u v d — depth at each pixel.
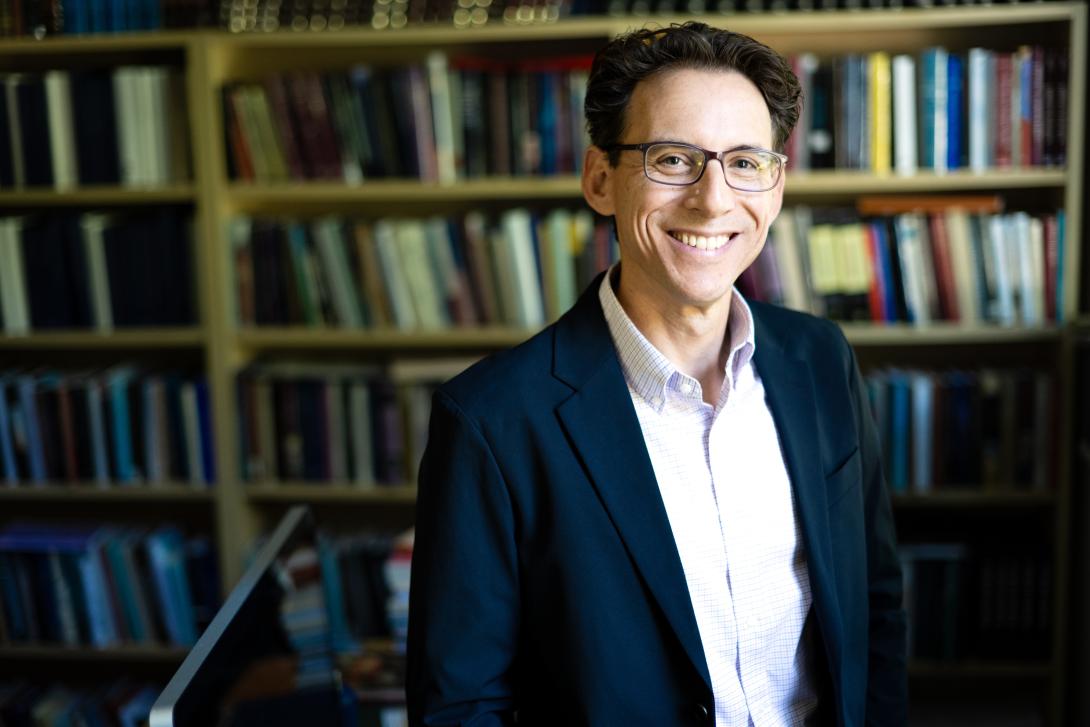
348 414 2.93
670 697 1.11
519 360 1.18
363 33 2.73
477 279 2.88
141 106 2.85
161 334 2.92
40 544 2.98
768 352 1.27
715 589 1.16
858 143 2.71
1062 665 2.80
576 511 1.12
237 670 1.14
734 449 1.19
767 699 1.18
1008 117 2.67
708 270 1.12
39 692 3.15
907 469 2.83
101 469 2.98
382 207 3.13
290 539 1.42
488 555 1.12
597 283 1.24
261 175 2.86
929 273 2.75
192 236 2.91
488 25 2.71
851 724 1.22
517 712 1.23
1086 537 2.70
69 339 2.93
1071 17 2.60
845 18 2.63
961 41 2.90
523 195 3.07
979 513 3.10
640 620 1.11
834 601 1.18
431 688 1.12
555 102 2.78
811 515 1.20
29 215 3.20
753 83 1.13
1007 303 2.73
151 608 3.03
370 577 2.95
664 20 2.68
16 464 2.98
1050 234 2.70
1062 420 2.74
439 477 1.14
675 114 1.09
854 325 2.78
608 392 1.16
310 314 2.91
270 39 2.77
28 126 2.87
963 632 2.85
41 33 2.83
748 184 1.12
